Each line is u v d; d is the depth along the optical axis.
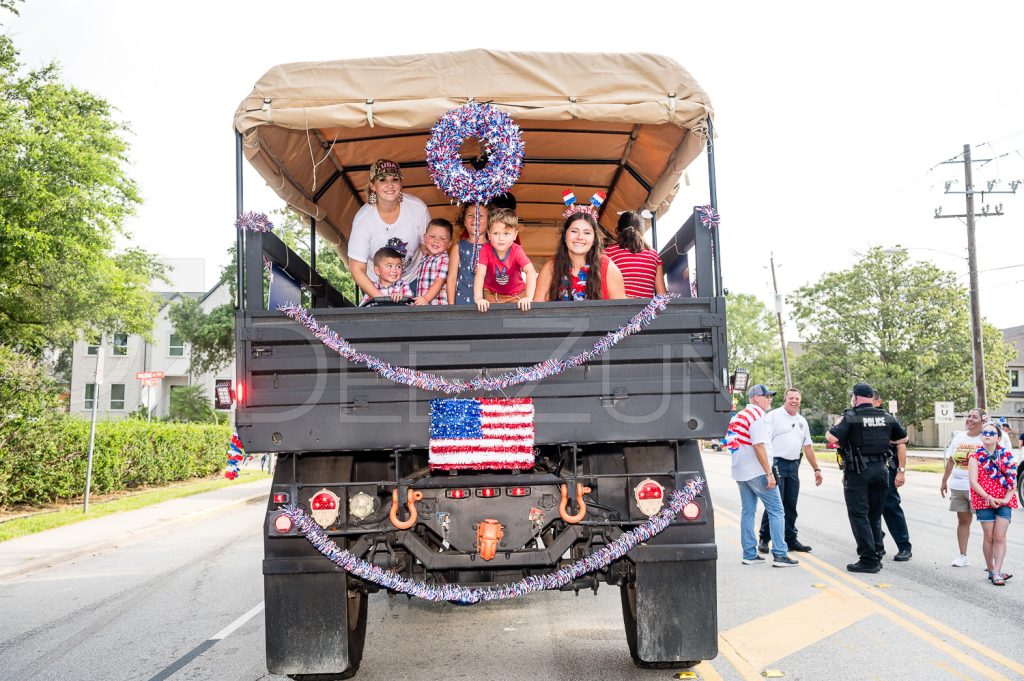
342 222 8.18
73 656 6.01
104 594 8.55
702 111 4.98
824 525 12.45
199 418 44.50
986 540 7.96
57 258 22.64
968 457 8.42
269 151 5.74
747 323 83.94
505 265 5.66
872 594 7.38
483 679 5.05
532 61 4.98
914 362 46.72
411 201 6.82
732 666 5.22
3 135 21.22
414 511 4.48
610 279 5.60
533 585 4.50
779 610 6.78
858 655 5.44
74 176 22.34
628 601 5.06
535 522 4.57
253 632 6.66
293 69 4.94
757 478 8.97
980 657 5.37
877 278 47.94
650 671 5.14
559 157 7.33
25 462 16.05
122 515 15.82
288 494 4.50
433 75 4.96
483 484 4.56
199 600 8.10
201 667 5.61
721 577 8.26
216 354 44.28
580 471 4.89
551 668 5.27
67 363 49.50
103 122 23.45
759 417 8.90
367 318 4.52
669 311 4.57
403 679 5.10
